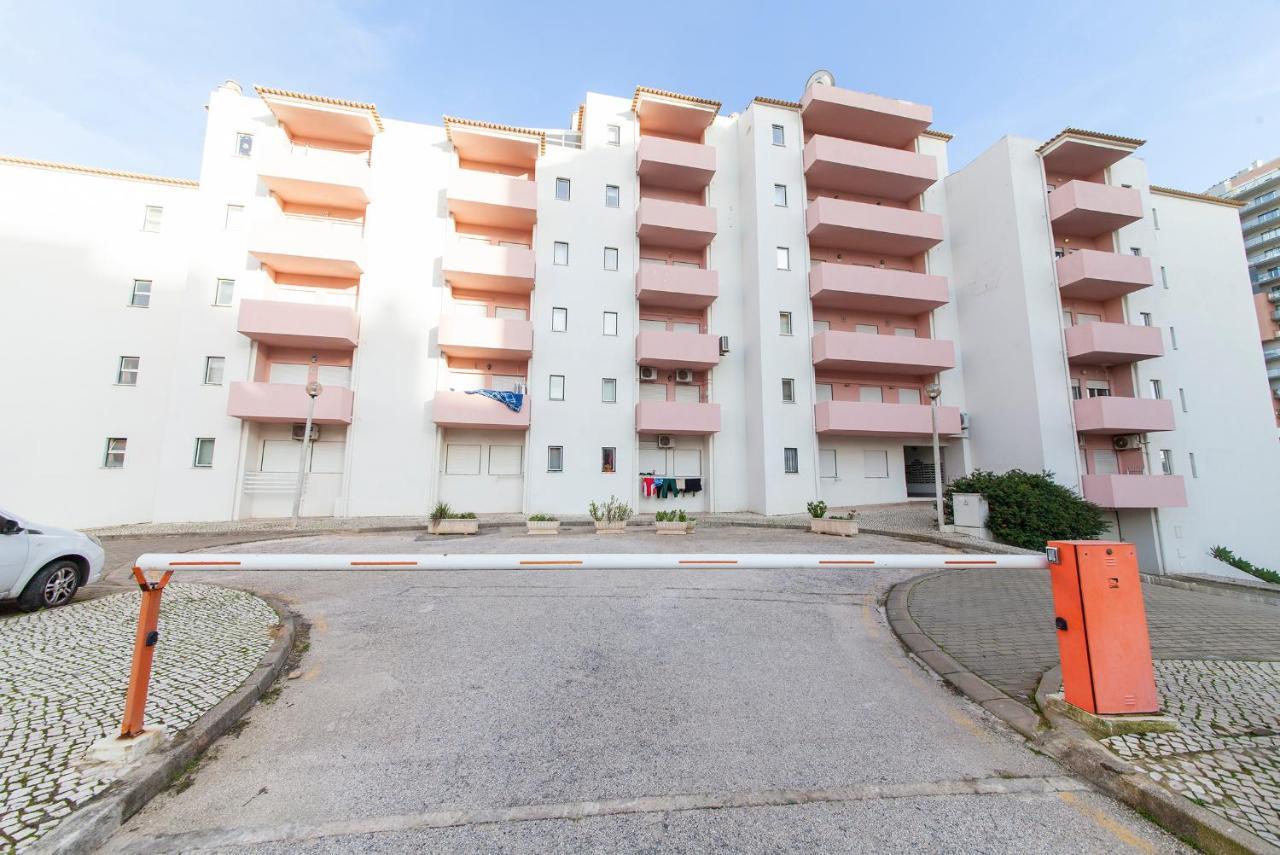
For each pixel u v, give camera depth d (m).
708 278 20.84
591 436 20.05
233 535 13.75
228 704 3.88
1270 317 59.03
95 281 17.80
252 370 17.69
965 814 2.72
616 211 21.52
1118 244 21.70
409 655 5.17
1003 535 14.15
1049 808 2.78
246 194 18.45
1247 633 6.15
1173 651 5.39
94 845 2.47
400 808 2.79
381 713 3.96
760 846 2.48
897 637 5.82
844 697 4.23
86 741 3.29
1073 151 21.12
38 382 17.00
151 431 17.70
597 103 21.97
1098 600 3.62
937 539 12.73
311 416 16.17
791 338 21.14
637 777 3.09
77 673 4.46
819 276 21.08
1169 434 20.91
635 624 6.13
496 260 19.38
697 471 21.36
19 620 6.10
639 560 3.49
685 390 21.64
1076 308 21.70
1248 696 4.04
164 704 3.86
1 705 3.81
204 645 5.24
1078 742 3.29
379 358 18.86
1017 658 5.02
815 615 6.57
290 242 17.80
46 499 16.64
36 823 2.50
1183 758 3.08
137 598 7.20
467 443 19.70
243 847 2.48
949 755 3.34
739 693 4.30
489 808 2.79
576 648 5.34
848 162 21.59
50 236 17.58
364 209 19.73
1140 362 21.11
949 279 23.30
